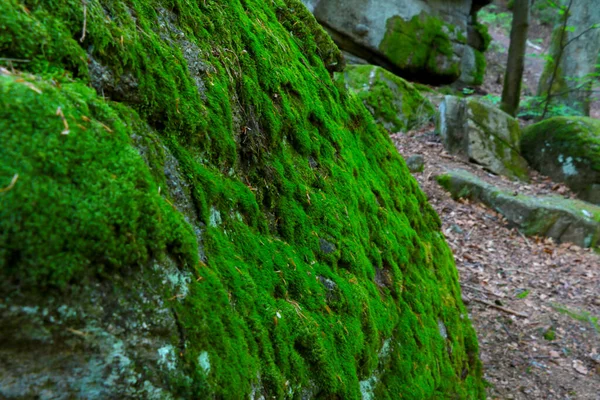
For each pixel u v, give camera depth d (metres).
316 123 2.59
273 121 2.14
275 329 1.53
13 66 1.06
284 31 2.85
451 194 7.61
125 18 1.48
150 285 1.08
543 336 5.14
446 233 6.81
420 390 2.39
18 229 0.86
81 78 1.22
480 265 6.29
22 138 0.92
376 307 2.23
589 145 7.94
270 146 2.10
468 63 13.64
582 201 7.80
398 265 2.78
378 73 9.69
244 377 1.28
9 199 0.86
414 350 2.50
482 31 13.89
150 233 1.08
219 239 1.54
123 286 1.02
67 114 1.02
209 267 1.40
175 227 1.17
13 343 0.88
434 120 9.62
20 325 0.88
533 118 11.32
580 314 5.55
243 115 1.98
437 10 12.19
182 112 1.58
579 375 4.65
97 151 1.04
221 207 1.64
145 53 1.50
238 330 1.35
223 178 1.74
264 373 1.41
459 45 12.58
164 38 1.69
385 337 2.25
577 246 7.02
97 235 0.97
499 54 18.64
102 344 0.97
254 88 2.09
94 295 0.96
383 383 2.17
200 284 1.26
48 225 0.90
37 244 0.88
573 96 10.91
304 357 1.63
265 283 1.64
